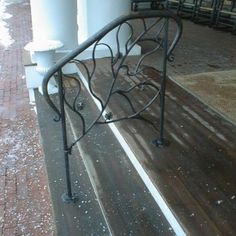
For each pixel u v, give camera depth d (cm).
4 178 274
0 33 772
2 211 238
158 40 194
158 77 331
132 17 167
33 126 355
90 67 353
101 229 179
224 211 161
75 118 276
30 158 300
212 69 371
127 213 177
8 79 489
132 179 202
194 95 293
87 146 237
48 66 330
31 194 255
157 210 179
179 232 157
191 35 564
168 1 827
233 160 200
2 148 315
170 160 199
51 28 359
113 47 388
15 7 1118
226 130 234
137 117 221
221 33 586
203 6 701
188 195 171
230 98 287
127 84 311
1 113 386
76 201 199
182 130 233
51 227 222
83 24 387
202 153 206
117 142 241
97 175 205
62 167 232
